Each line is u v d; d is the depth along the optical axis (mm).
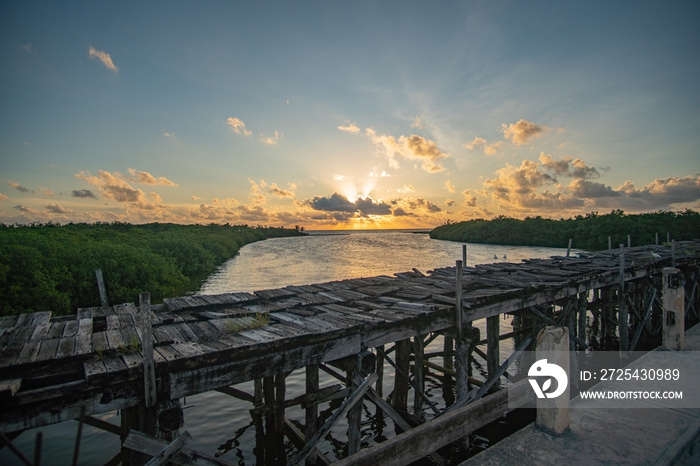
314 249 87438
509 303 10227
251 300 9383
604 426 5879
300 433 9102
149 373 5023
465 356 8781
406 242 125312
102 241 35469
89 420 7824
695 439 5566
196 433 9438
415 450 4723
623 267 13211
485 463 5066
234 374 5793
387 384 12453
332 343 6855
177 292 31344
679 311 9203
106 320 7414
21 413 4473
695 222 77000
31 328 6633
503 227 111500
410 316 7957
